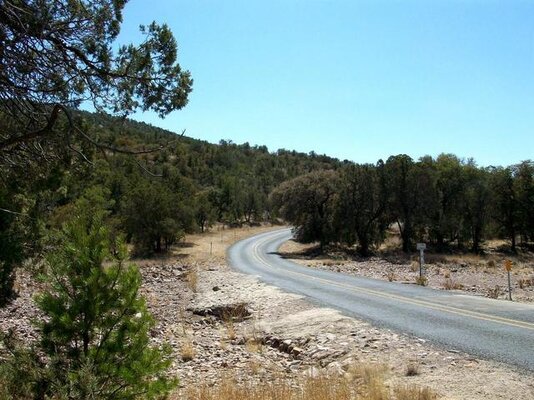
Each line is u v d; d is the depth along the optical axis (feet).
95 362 18.35
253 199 351.25
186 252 173.88
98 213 20.74
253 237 255.91
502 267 133.49
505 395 21.99
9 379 17.38
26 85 22.29
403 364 29.12
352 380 26.43
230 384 25.88
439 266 131.34
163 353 20.52
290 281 84.53
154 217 165.48
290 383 27.25
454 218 190.60
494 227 211.61
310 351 36.40
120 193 181.57
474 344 32.91
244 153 619.67
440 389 23.25
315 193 192.44
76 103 25.45
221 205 335.67
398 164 185.06
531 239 217.56
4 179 24.89
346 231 182.39
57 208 34.06
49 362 18.89
